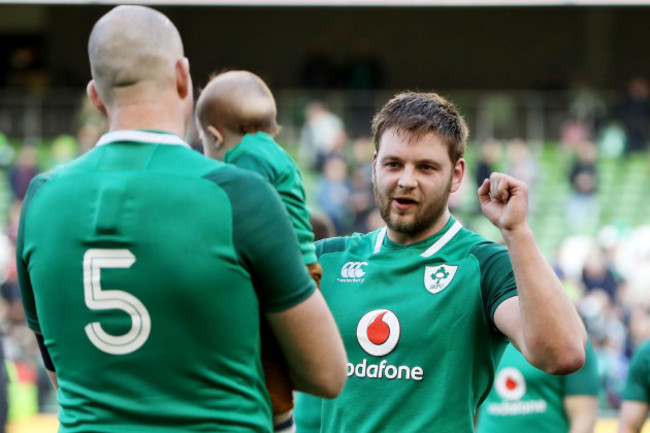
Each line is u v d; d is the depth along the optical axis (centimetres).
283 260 802
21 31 8788
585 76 9031
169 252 780
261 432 813
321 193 5481
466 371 1088
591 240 5853
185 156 817
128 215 791
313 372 834
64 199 816
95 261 792
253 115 977
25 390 3694
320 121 5744
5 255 5125
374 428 1105
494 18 9056
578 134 5931
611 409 3850
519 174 5816
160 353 782
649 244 5747
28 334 3803
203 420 783
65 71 8400
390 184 1113
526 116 5903
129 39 822
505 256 1088
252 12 8988
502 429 1741
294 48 9019
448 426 1080
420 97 1140
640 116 6031
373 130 1162
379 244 1184
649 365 1795
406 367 1102
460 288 1102
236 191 799
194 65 8969
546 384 1731
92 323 793
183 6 8944
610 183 6031
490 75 9088
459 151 1131
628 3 6197
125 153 816
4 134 5709
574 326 952
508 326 1025
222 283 784
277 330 821
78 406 800
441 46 9088
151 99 828
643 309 4484
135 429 780
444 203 1125
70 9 8800
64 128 5741
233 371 796
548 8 9019
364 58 7700
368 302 1139
